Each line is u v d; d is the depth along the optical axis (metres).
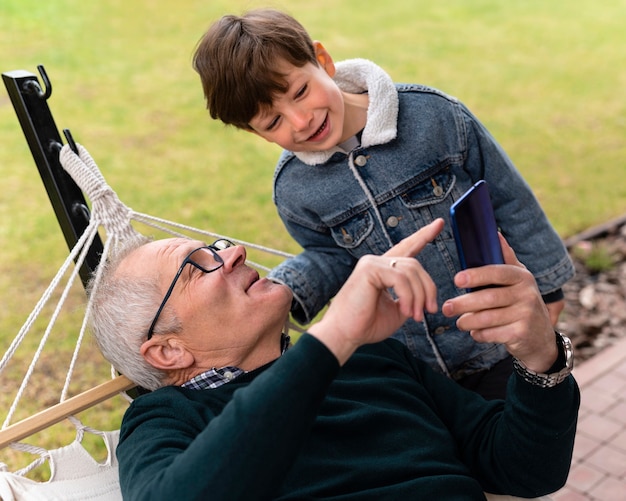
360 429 1.54
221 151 5.08
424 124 1.83
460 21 7.72
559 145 5.14
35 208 4.40
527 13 8.00
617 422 2.80
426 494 1.49
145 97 5.81
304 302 1.89
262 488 1.14
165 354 1.57
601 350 3.25
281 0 8.09
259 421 1.14
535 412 1.47
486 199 1.29
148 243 1.68
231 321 1.56
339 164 1.86
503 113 5.66
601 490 2.51
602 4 8.32
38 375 3.13
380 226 1.87
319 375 1.18
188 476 1.15
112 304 1.58
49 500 1.51
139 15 7.38
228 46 1.64
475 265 1.26
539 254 1.92
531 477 1.56
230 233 4.09
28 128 1.71
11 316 3.49
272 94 1.65
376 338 1.26
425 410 1.64
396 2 8.21
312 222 1.95
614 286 3.68
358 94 1.91
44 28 6.92
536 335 1.32
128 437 1.47
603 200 4.43
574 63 6.68
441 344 1.93
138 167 4.82
